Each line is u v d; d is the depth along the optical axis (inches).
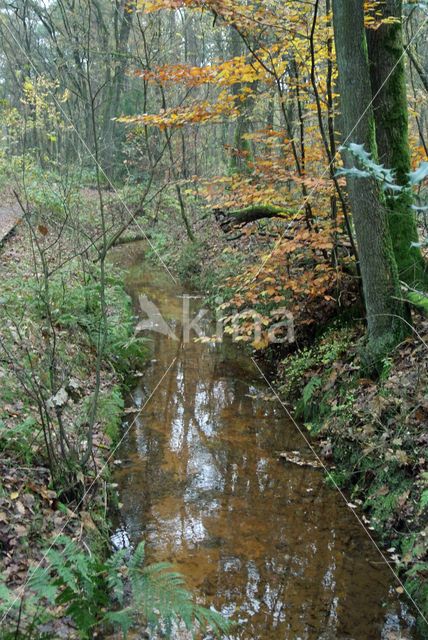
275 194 292.7
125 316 344.5
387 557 162.6
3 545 130.6
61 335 250.8
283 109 297.0
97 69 335.9
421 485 168.1
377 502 182.2
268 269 283.1
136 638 124.9
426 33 325.7
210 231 541.3
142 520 175.8
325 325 295.0
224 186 307.3
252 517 180.9
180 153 522.9
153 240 630.5
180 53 412.2
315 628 134.5
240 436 239.6
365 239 215.3
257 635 130.8
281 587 149.0
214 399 277.9
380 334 223.0
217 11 252.5
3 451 160.9
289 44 264.4
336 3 191.9
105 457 206.7
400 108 240.4
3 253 329.1
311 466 215.9
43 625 114.9
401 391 197.3
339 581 151.9
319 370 268.7
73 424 200.7
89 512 161.8
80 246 301.3
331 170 264.4
